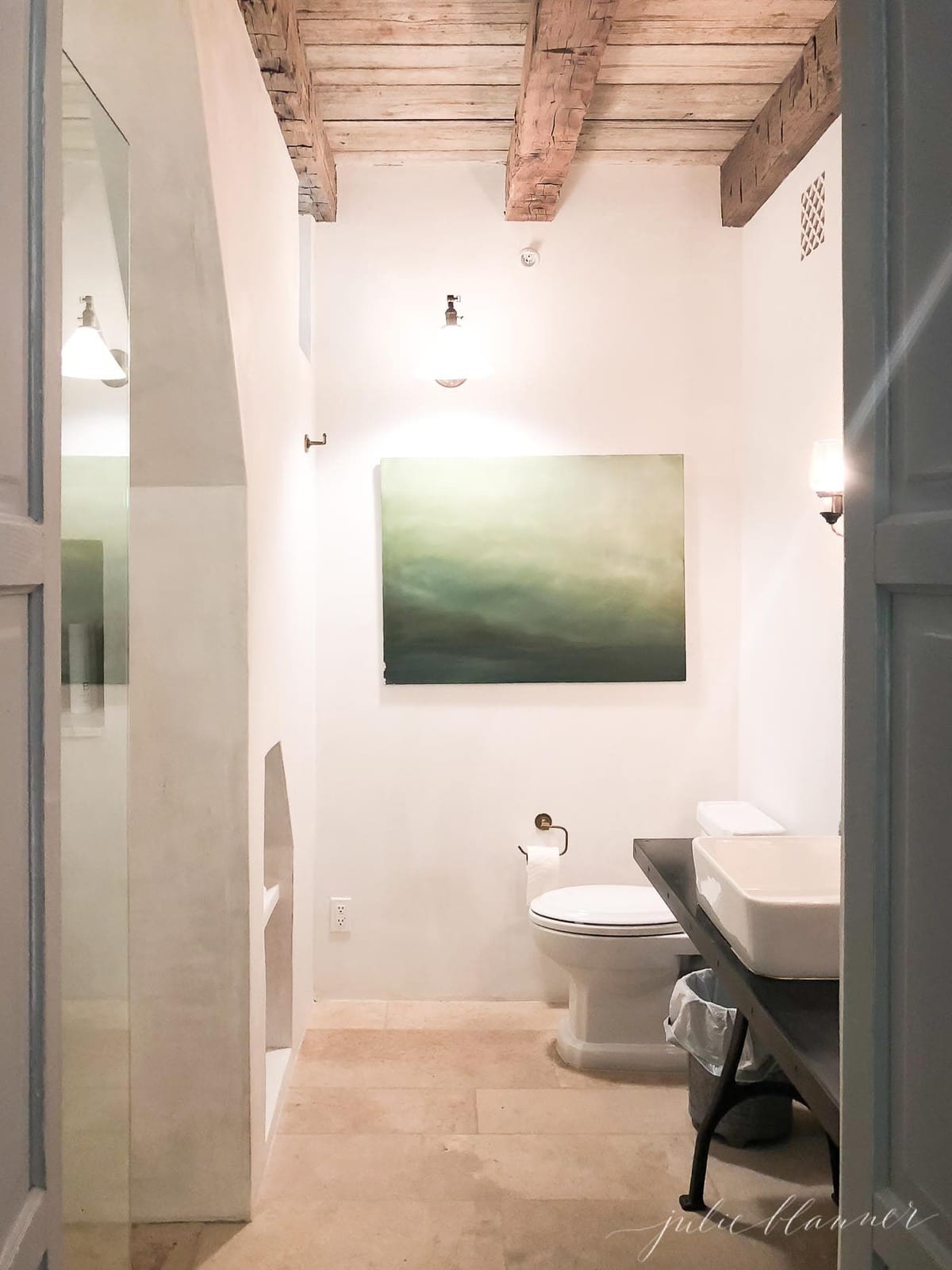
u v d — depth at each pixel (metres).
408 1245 2.29
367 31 2.73
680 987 2.81
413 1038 3.41
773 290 3.39
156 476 2.37
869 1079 0.89
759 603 3.54
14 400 0.84
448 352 3.54
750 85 3.07
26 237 0.86
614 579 3.70
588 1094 3.02
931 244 0.78
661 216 3.69
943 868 0.78
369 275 3.69
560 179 3.29
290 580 3.10
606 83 3.05
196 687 2.40
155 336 2.16
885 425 0.87
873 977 0.88
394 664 3.70
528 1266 2.22
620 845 3.73
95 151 1.59
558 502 3.70
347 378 3.69
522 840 3.73
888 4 0.85
